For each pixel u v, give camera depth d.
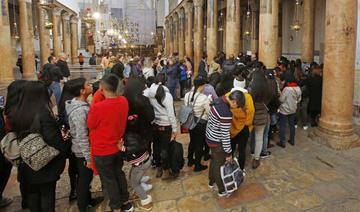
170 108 3.89
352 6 4.95
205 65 12.91
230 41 12.63
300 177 4.24
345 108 5.25
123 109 3.03
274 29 8.80
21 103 2.70
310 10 11.90
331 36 5.21
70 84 3.08
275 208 3.49
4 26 9.79
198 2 17.66
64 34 25.47
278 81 6.17
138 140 3.22
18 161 2.77
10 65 10.02
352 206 3.47
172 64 10.03
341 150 5.16
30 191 2.97
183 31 24.45
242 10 24.00
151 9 44.44
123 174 3.34
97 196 3.81
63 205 3.63
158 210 3.53
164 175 4.43
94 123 2.89
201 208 3.54
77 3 33.03
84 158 3.14
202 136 4.25
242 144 3.97
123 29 36.06
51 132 2.76
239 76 3.93
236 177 3.57
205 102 4.04
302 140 5.77
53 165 2.88
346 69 5.14
